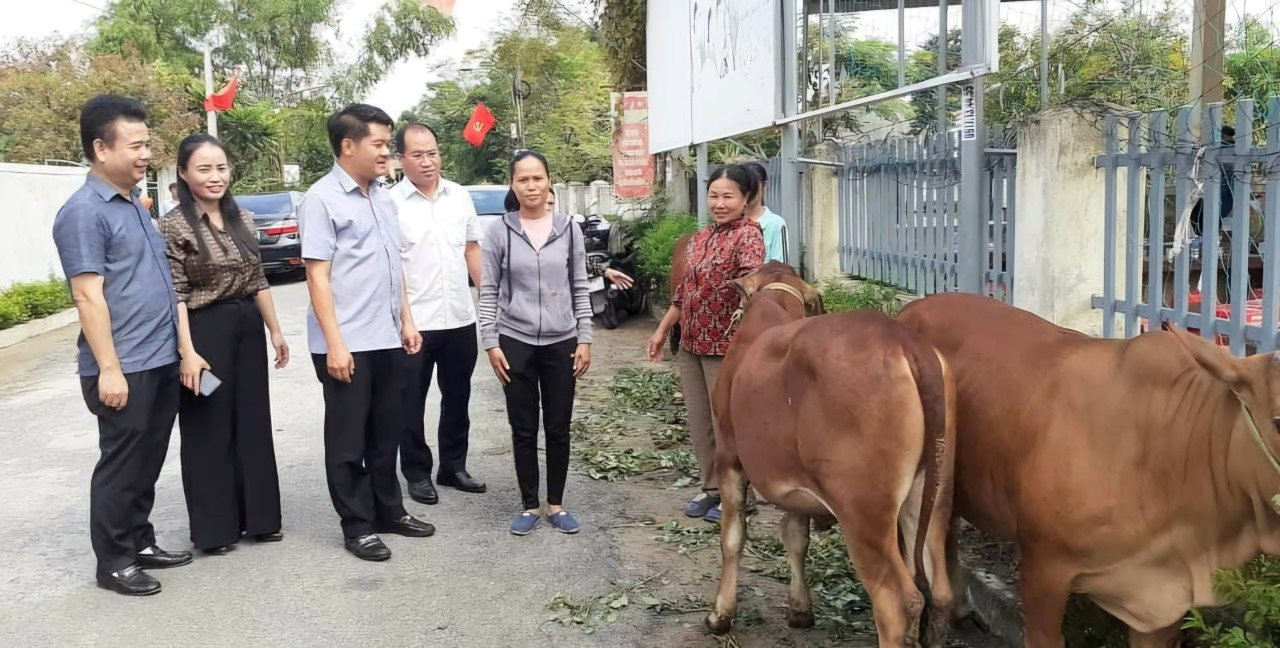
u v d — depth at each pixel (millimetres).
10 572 4660
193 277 4652
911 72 9672
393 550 4910
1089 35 7816
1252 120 3666
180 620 4133
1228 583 2344
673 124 11055
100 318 4137
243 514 4992
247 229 4891
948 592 2949
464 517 5391
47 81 23641
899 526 3023
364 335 4754
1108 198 4406
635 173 14883
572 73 29531
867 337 2879
